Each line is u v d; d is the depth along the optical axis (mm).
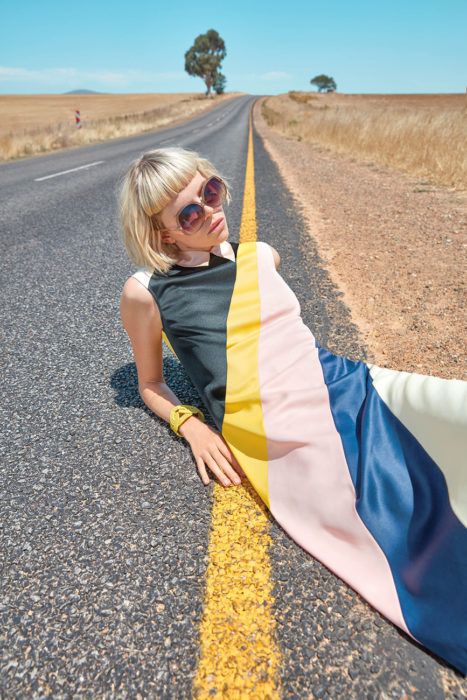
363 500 1199
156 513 1468
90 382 2225
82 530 1418
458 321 2521
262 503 1479
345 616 1125
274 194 6086
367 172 7559
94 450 1769
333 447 1322
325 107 34219
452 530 1027
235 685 996
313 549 1252
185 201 1387
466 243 3689
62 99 67438
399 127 9578
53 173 9492
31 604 1198
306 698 964
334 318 2641
